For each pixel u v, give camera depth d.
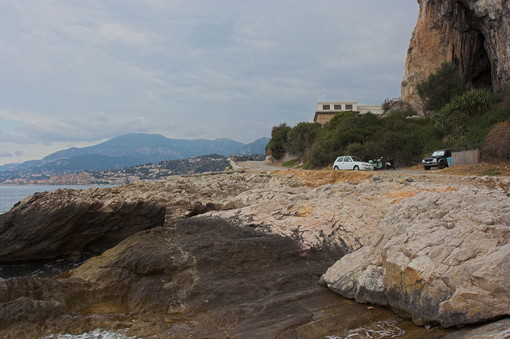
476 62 52.25
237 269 10.72
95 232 19.95
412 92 55.94
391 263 8.01
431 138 38.72
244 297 9.14
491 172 24.48
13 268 16.97
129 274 10.18
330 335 7.05
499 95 37.81
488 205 8.55
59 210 18.66
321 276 10.13
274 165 65.00
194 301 9.06
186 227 14.08
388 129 43.84
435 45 52.91
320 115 83.81
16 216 18.59
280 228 13.16
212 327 7.74
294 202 15.95
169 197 22.00
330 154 44.34
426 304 7.07
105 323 8.09
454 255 7.23
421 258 7.56
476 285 6.58
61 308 8.56
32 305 8.30
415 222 9.03
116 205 19.92
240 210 15.41
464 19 48.25
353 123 46.91
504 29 40.41
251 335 7.16
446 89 47.00
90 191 22.56
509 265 6.35
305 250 11.89
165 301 9.13
